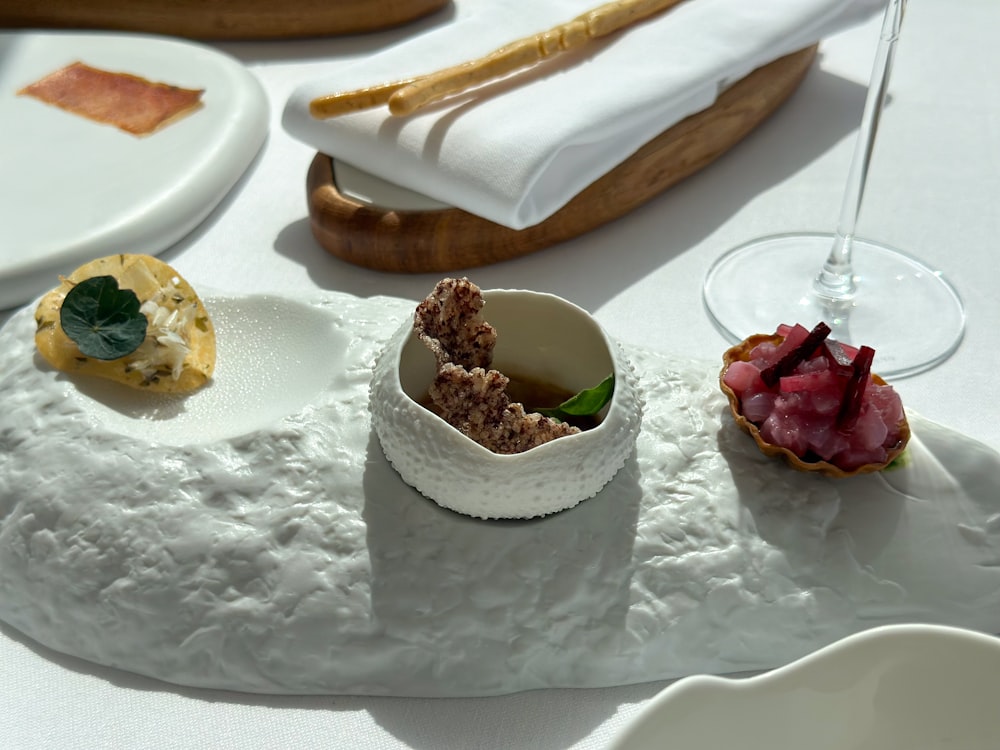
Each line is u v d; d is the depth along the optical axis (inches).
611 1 39.1
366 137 33.7
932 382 29.9
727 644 22.4
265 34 48.0
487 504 21.9
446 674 21.6
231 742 20.8
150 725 21.1
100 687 21.9
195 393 26.9
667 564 22.7
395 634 21.7
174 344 26.6
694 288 33.5
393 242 32.7
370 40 48.1
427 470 21.8
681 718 16.3
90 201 35.2
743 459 24.7
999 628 23.0
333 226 33.4
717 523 23.4
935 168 39.3
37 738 20.8
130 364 26.4
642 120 33.5
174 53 43.7
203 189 36.4
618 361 23.0
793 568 23.0
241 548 22.7
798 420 24.1
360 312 28.2
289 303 28.7
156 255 35.0
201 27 47.8
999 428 28.3
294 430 24.6
